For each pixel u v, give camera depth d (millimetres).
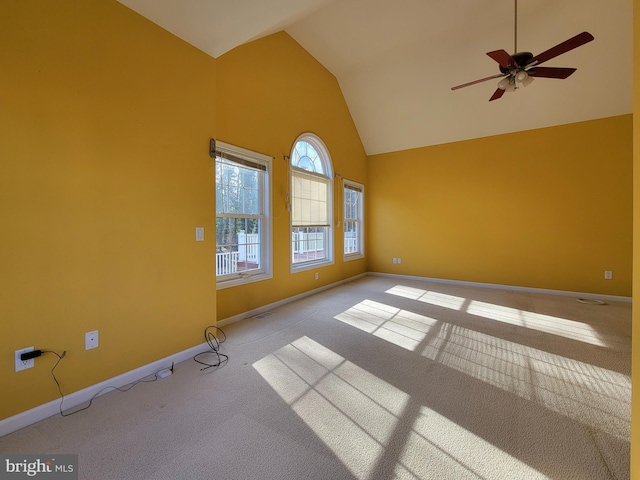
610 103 4242
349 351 2629
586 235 4582
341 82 5359
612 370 2262
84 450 1466
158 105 2227
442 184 5703
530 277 4980
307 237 4871
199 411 1777
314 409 1797
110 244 1974
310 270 4746
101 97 1911
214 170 2670
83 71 1827
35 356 1646
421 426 1640
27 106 1617
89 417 1718
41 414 1689
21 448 1481
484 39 3986
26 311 1633
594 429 1605
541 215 4875
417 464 1373
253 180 3730
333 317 3596
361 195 6379
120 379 2037
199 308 2566
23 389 1632
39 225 1669
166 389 2016
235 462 1391
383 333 3064
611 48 3707
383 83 5109
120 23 1998
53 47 1705
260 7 2064
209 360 2453
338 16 3777
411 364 2379
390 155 6262
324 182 5176
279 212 4062
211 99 2629
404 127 5680
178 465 1374
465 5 3557
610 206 4422
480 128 5160
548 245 4836
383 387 2039
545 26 3615
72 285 1806
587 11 3404
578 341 2828
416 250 6035
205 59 2566
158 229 2248
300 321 3447
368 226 6594
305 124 4539
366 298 4520
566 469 1336
